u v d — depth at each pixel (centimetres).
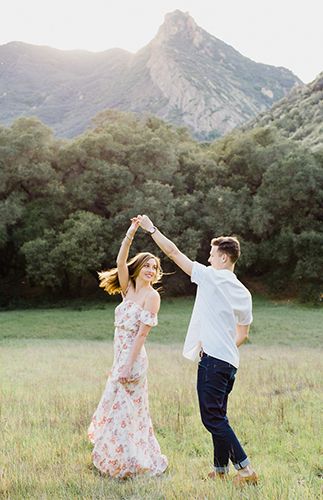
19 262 3738
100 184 3569
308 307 3284
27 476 389
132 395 418
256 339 2158
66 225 3384
